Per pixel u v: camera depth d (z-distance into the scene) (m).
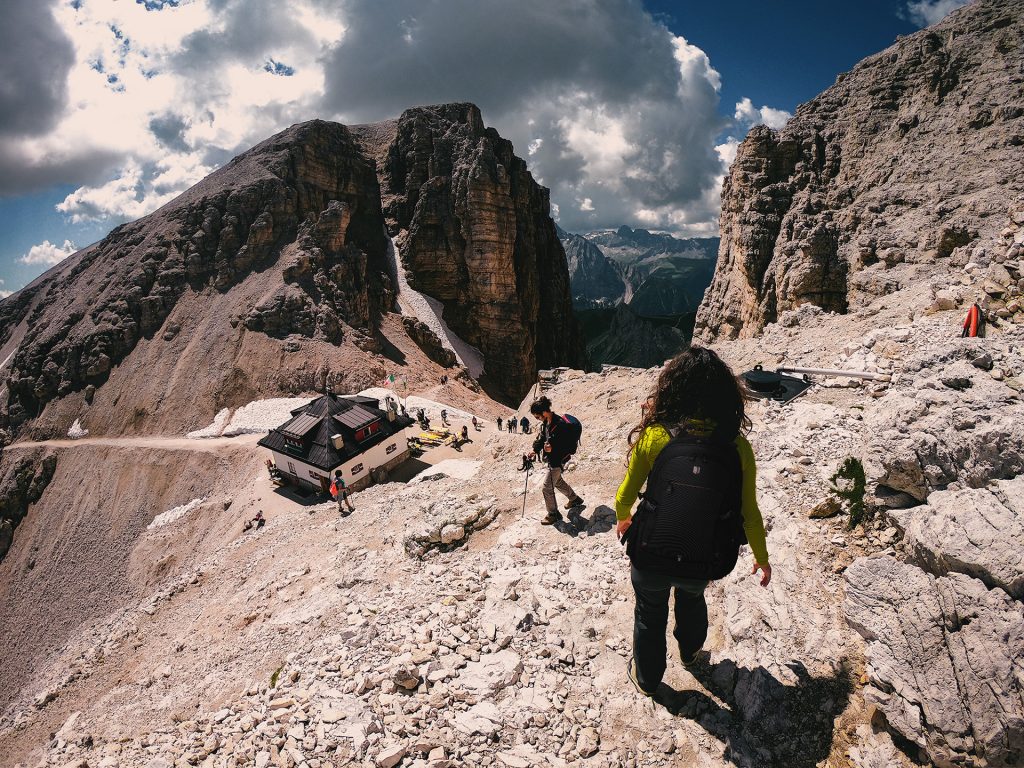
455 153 140.88
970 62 61.03
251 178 123.12
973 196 46.97
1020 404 5.88
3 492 88.75
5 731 18.59
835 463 8.19
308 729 6.43
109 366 104.75
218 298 111.75
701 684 5.97
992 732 4.05
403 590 9.91
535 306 156.25
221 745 6.69
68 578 72.12
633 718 5.73
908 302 19.59
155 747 7.48
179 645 16.55
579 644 6.94
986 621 4.48
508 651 7.00
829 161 66.69
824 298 56.16
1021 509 4.81
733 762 5.05
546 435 9.99
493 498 12.81
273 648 11.12
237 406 94.88
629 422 15.19
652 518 4.66
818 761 4.84
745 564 7.26
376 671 7.09
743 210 70.81
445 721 6.08
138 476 81.00
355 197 141.00
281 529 25.45
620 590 7.79
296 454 55.62
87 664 20.83
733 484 4.54
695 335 81.19
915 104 63.31
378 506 19.31
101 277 120.00
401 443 59.25
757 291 66.69
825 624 5.88
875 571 5.56
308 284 111.25
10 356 131.00
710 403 4.68
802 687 5.42
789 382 11.91
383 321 122.44
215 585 21.81
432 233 138.50
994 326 10.53
